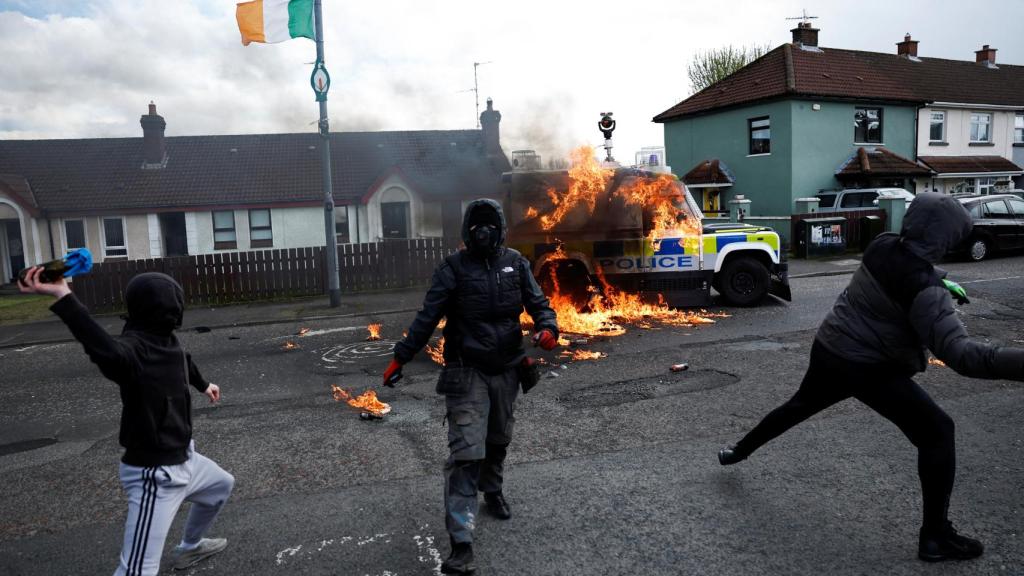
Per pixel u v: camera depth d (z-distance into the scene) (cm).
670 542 330
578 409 554
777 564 306
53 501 422
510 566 314
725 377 636
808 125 2233
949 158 2673
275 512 383
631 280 988
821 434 466
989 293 1051
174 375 273
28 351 987
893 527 335
